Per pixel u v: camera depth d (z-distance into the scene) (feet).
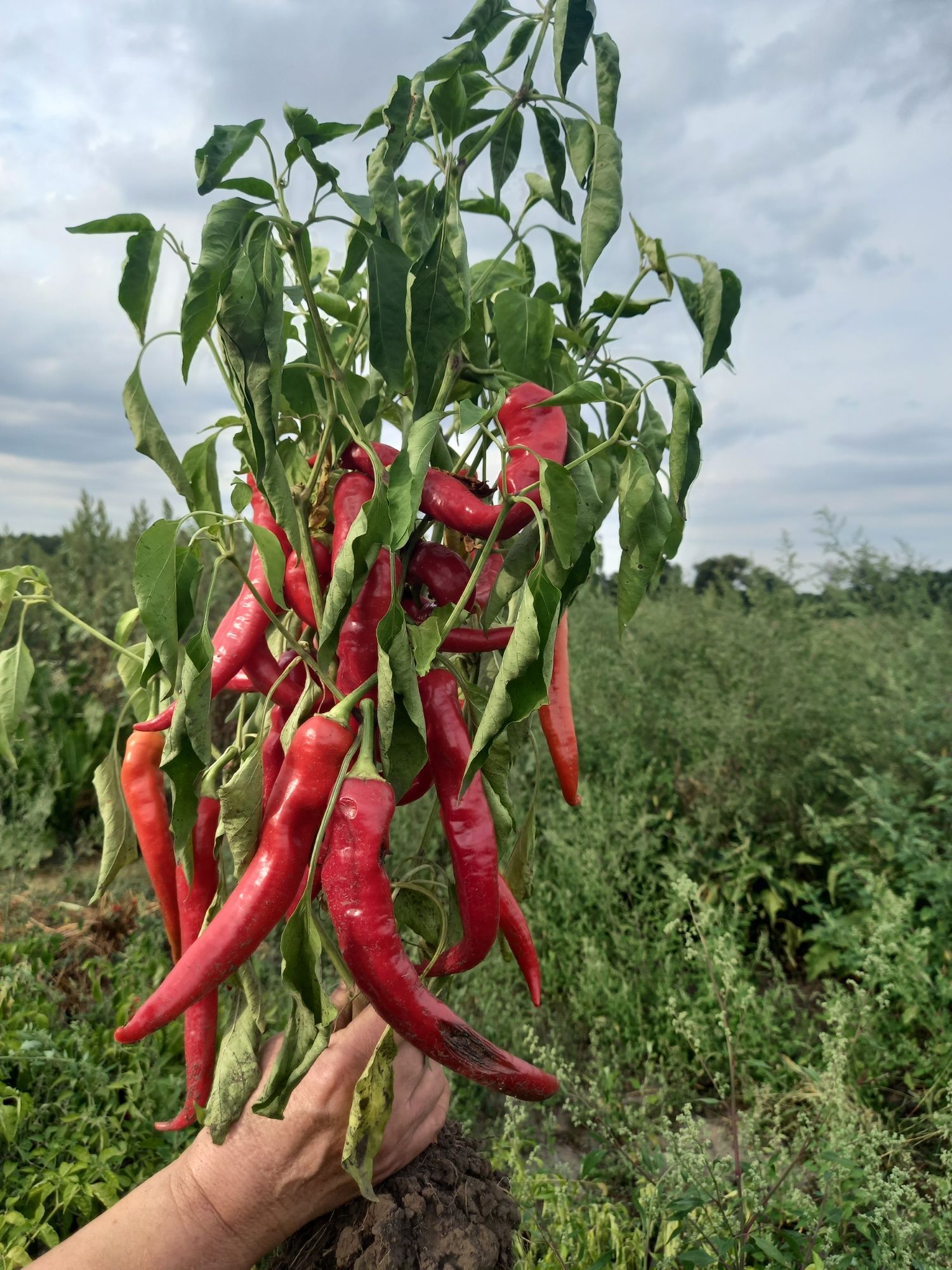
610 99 3.35
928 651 13.83
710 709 13.17
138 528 23.11
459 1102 8.43
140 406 3.35
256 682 3.50
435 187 3.44
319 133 3.02
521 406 3.08
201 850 3.76
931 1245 6.59
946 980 8.92
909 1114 8.37
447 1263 3.47
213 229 2.77
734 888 11.41
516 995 9.70
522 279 3.92
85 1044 7.67
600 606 16.53
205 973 2.84
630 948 10.11
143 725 3.65
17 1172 6.38
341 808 2.86
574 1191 6.73
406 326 2.98
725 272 3.43
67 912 10.61
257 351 2.81
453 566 3.33
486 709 2.80
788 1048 8.92
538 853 12.00
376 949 2.82
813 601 16.33
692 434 3.43
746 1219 5.66
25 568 4.22
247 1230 3.37
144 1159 6.83
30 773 14.38
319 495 3.31
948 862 10.41
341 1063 3.38
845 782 12.28
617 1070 8.46
